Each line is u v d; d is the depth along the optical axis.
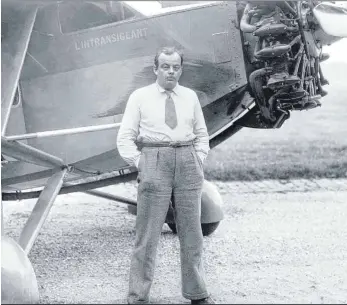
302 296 4.90
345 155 9.24
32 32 5.93
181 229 4.59
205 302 4.68
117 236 7.55
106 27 5.95
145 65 5.91
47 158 5.56
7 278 4.46
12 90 5.05
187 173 4.52
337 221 7.59
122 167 6.30
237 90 5.85
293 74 5.41
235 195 9.91
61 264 6.17
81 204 10.00
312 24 5.46
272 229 7.43
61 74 6.02
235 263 5.99
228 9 5.80
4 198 7.24
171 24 5.88
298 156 10.40
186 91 4.61
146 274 4.61
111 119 5.98
